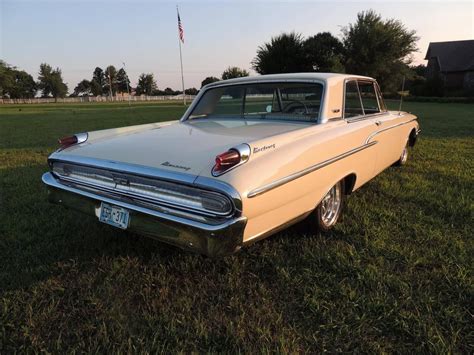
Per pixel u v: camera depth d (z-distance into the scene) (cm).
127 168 229
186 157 226
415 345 191
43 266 267
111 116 1922
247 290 241
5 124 1516
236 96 353
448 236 310
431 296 228
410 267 262
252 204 203
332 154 280
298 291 238
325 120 301
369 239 307
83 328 207
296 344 192
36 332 204
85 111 2714
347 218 350
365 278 247
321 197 279
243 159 210
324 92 305
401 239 307
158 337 199
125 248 297
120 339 197
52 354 187
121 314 217
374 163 381
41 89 9600
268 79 333
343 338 196
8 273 258
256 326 206
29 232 327
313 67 4775
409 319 209
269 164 217
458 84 4403
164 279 253
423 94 3853
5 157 687
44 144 866
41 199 414
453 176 499
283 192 228
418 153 668
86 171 259
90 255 287
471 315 212
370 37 4412
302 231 308
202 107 373
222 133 278
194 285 248
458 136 897
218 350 191
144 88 10544
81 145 287
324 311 216
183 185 207
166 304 227
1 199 416
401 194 417
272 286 245
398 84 4469
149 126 354
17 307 223
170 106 3488
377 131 373
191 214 207
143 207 225
